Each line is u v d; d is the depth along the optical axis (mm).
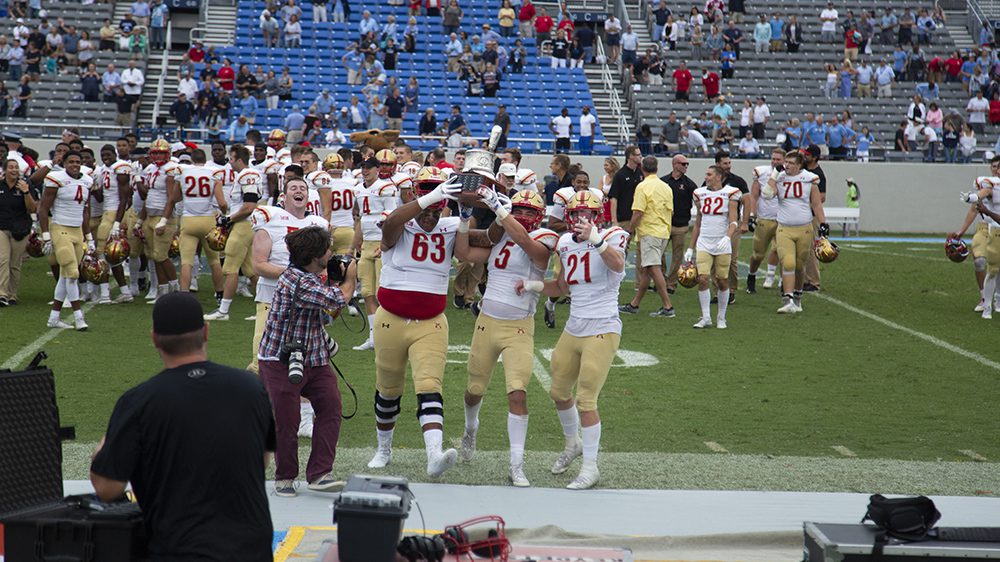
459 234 9172
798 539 7566
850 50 43719
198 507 5168
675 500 8617
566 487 9023
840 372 14375
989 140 40938
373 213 15055
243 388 5348
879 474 9609
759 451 10586
